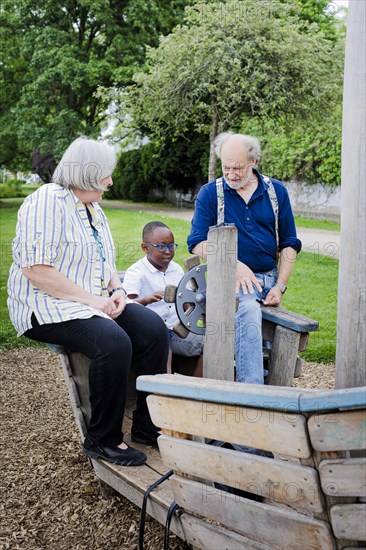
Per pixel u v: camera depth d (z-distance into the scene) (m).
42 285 2.65
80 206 2.80
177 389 2.06
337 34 20.02
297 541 1.86
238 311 2.90
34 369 5.27
